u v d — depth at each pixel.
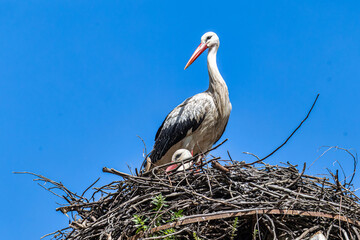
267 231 11.07
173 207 10.83
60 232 12.33
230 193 11.01
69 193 12.72
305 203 10.66
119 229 11.09
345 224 10.66
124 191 11.96
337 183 11.30
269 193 10.83
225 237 11.15
